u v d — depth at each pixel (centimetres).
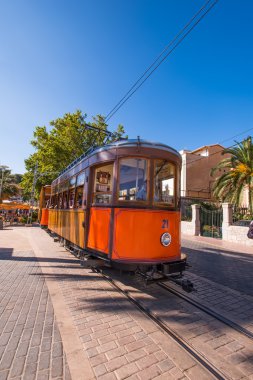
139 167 530
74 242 729
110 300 481
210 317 418
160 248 513
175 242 539
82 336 344
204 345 329
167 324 386
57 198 1111
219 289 575
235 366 286
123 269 496
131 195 521
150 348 318
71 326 372
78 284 572
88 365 280
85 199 641
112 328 370
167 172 552
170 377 264
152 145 538
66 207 885
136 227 504
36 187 3102
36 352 304
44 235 1634
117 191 525
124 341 333
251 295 542
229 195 1945
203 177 3027
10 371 267
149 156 529
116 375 265
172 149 564
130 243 499
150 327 376
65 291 523
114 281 593
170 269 485
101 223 555
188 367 281
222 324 394
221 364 289
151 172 526
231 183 1975
